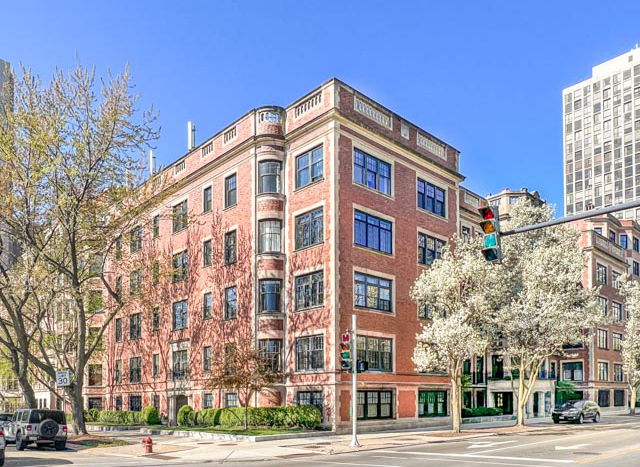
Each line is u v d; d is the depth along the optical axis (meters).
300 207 36.00
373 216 36.41
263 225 37.41
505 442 27.14
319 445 26.17
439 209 42.34
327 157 34.50
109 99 32.12
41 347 34.78
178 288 45.38
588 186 137.38
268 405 35.19
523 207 40.09
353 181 35.16
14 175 31.02
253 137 38.09
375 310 35.41
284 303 36.22
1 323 35.28
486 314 34.81
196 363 42.25
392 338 36.38
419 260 39.62
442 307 34.12
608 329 66.00
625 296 66.00
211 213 42.25
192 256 44.03
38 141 29.95
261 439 28.50
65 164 31.09
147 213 37.44
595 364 62.72
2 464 19.80
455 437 29.66
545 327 34.84
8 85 31.64
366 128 36.16
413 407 37.06
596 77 139.50
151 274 40.97
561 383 60.69
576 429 35.69
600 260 65.06
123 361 51.78
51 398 61.88
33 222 32.53
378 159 37.47
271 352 35.53
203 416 37.38
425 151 41.53
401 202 38.72
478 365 46.53
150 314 47.19
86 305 39.97
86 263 34.53
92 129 31.81
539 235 39.41
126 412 45.69
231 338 38.47
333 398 31.94
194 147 47.72
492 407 46.12
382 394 35.31
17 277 34.03
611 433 32.22
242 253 38.53
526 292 35.94
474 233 47.44
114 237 36.22
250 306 37.09
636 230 76.56
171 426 39.56
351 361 26.55
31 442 27.00
